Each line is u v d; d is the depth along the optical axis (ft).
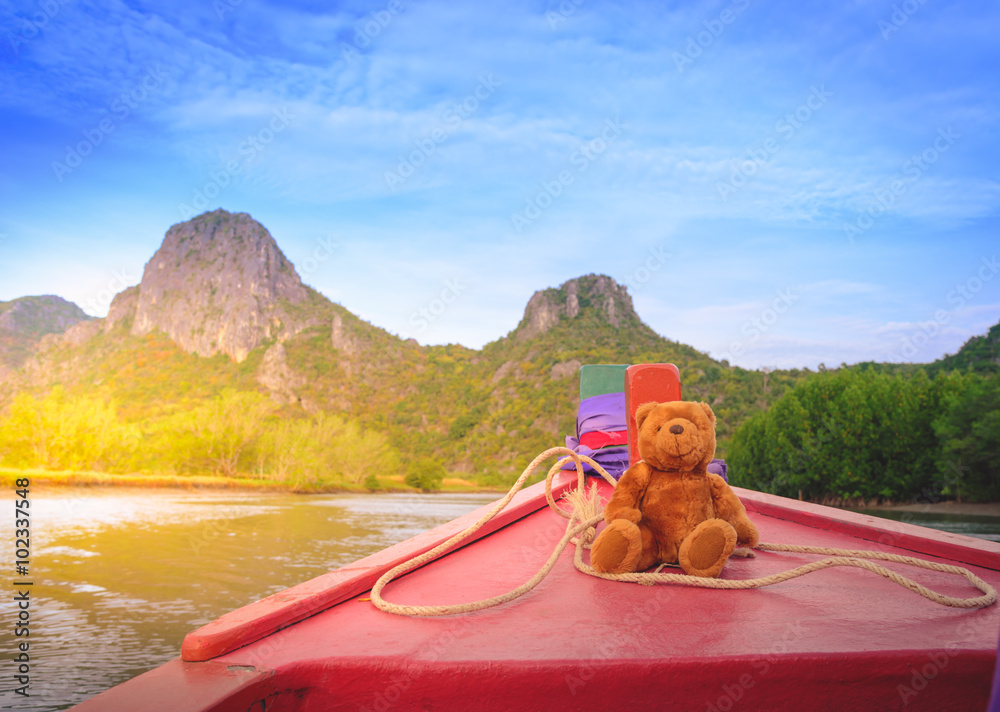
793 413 196.54
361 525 162.20
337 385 574.97
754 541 7.23
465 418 505.25
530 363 537.65
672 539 6.62
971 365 225.56
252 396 327.26
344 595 5.65
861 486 177.78
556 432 446.60
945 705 4.03
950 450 158.10
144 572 84.28
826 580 6.41
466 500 315.99
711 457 6.86
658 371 8.03
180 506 195.42
